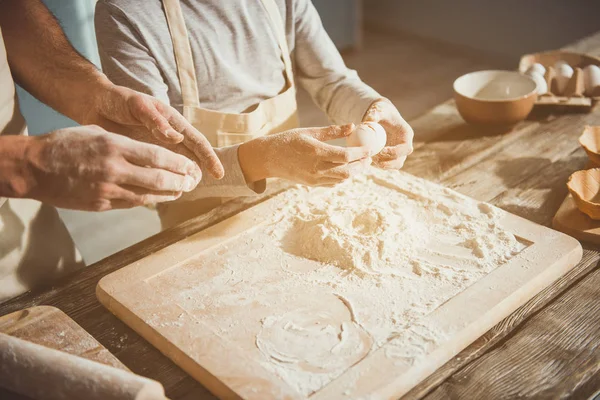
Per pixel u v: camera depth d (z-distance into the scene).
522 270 1.08
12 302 1.11
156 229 2.65
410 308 1.01
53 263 1.33
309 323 1.00
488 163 1.51
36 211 1.31
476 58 4.83
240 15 1.51
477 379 0.91
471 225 1.22
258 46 1.57
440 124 1.73
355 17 4.94
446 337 0.94
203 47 1.47
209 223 1.32
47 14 1.38
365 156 1.18
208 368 0.91
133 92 1.18
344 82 1.60
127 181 0.94
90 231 2.57
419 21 5.14
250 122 1.51
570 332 0.99
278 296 1.06
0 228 1.23
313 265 1.14
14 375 0.82
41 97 1.33
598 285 1.10
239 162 1.28
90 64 1.31
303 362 0.92
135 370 0.96
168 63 1.44
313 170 1.18
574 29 4.14
